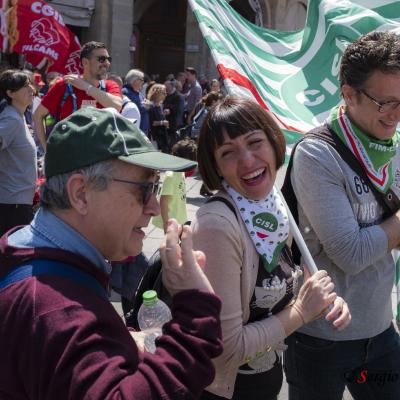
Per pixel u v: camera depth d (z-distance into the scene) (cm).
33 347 109
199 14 256
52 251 122
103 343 109
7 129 420
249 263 170
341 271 202
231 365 164
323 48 291
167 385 109
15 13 778
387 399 212
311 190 195
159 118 1083
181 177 371
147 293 164
